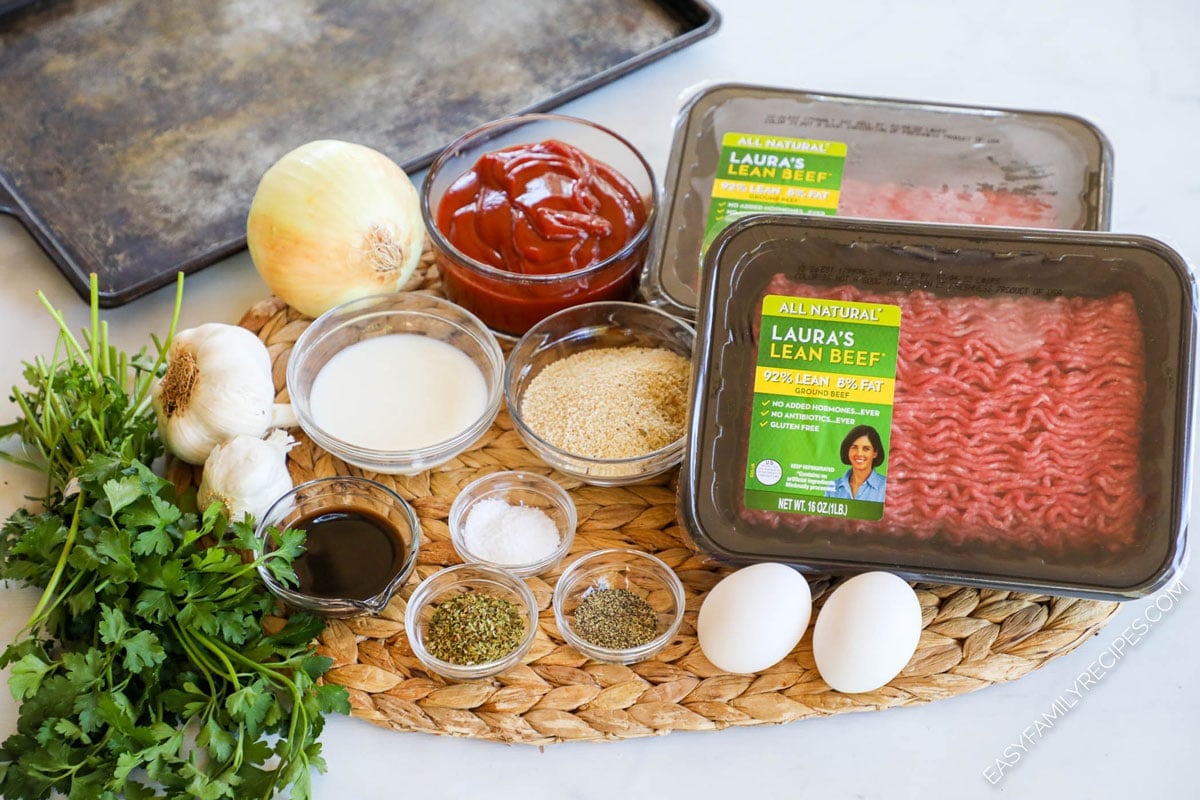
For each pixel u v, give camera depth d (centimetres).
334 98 167
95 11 176
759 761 120
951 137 144
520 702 119
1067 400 118
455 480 136
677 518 128
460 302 145
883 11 182
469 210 143
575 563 126
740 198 141
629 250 137
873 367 120
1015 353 119
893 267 120
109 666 109
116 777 103
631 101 171
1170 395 117
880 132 144
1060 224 138
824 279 120
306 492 128
